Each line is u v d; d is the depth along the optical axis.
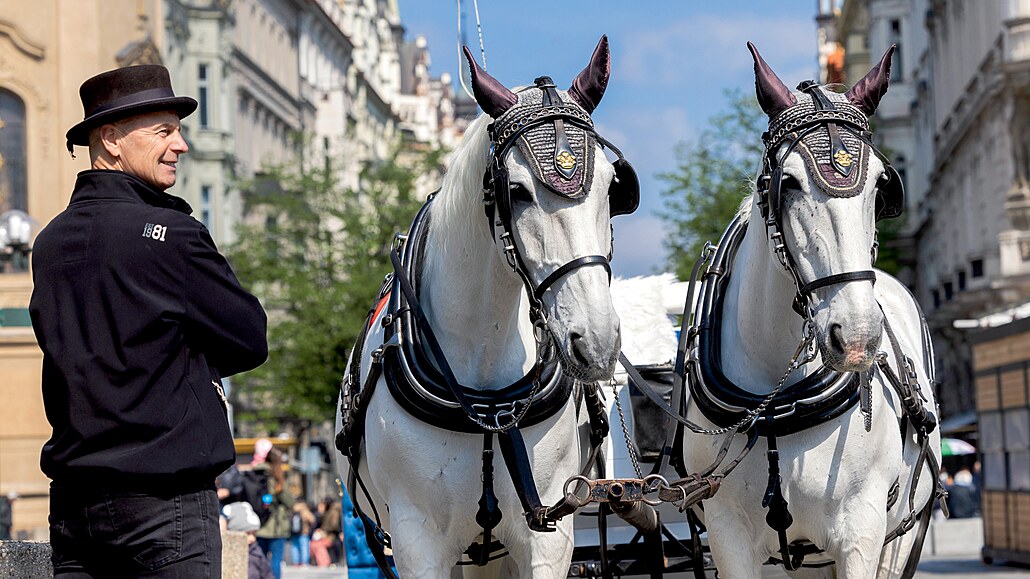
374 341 5.86
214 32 48.66
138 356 4.35
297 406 39.53
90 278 4.40
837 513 5.66
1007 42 38.69
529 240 4.70
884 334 6.24
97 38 30.00
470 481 5.37
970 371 47.41
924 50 59.53
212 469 4.41
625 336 7.71
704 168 37.91
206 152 48.19
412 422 5.40
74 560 4.47
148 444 4.34
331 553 25.47
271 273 40.09
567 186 4.64
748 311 5.78
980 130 43.31
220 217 47.97
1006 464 19.97
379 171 42.06
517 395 5.35
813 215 5.08
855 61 77.00
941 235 54.03
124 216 4.44
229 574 11.16
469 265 5.29
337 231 41.12
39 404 26.88
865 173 5.10
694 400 6.02
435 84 134.00
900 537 6.62
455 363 5.44
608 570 6.43
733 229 6.29
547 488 5.46
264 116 57.22
